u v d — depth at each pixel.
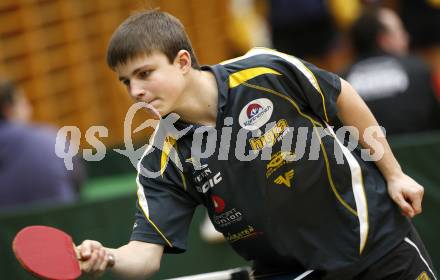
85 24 19.38
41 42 18.31
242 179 6.71
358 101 7.00
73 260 5.65
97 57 19.70
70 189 12.34
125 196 11.06
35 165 11.91
